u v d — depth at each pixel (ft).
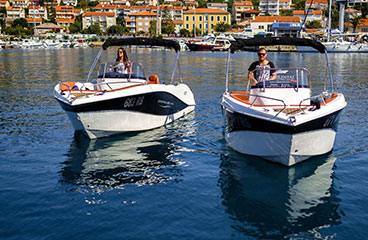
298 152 23.43
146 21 361.71
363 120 35.45
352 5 442.50
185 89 38.42
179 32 350.64
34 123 34.96
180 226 16.39
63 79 69.97
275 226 16.42
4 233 15.79
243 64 109.50
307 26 319.68
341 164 24.08
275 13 437.17
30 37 327.06
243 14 419.13
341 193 19.76
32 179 21.71
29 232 15.89
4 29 361.30
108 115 29.73
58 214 17.46
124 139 30.14
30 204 18.45
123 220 16.90
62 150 27.20
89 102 28.12
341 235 15.65
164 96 33.81
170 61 117.08
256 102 26.22
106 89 32.42
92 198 19.20
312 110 23.81
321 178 21.79
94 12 403.75
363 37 224.94
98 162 24.63
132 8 435.12
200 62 117.39
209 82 65.21
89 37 330.75
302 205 18.33
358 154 25.95
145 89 31.19
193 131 32.53
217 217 17.17
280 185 20.84
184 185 20.84
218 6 437.99
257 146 24.75
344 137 29.99
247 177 21.99
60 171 23.02
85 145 28.43
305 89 26.02
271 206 18.31
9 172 22.79
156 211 17.78
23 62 118.21
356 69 91.15
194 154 26.32
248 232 15.92
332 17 346.74
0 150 27.02
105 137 30.76
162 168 23.53
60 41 279.90
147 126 33.01
